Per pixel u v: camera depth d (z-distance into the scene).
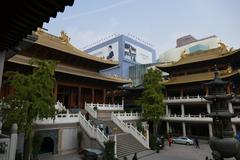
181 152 31.66
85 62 46.72
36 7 5.32
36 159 22.52
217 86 22.75
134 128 34.66
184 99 48.34
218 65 50.12
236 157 19.80
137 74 81.56
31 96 18.27
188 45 93.94
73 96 44.25
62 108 30.47
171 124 50.94
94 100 48.41
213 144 20.92
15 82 18.17
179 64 54.72
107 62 49.31
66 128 28.30
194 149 34.50
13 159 10.65
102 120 36.84
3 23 6.09
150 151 31.44
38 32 40.72
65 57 42.31
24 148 20.89
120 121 36.94
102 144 26.39
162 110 40.50
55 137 26.80
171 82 53.84
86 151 24.70
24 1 5.09
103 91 49.34
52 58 40.41
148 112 40.47
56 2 5.18
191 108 51.38
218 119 21.33
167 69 58.25
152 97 40.78
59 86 42.00
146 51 100.00
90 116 37.44
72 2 5.25
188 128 48.44
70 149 28.20
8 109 18.09
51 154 25.42
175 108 54.22
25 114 17.73
